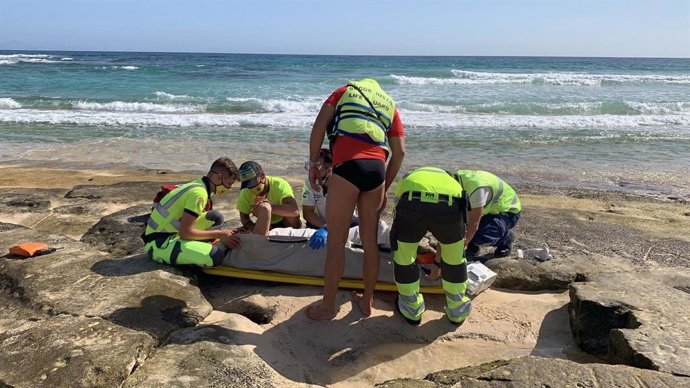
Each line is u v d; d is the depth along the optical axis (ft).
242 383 9.81
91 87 78.18
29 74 98.73
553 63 232.32
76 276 13.67
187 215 14.30
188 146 40.04
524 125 50.72
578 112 59.82
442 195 12.14
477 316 13.71
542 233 20.21
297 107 59.98
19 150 37.63
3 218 20.59
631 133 47.29
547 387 9.46
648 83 97.60
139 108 58.49
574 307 13.20
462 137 44.52
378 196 12.28
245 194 16.46
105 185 26.37
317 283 14.56
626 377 9.62
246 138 43.37
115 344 10.64
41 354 10.27
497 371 10.00
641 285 13.76
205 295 14.14
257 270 14.78
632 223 22.15
